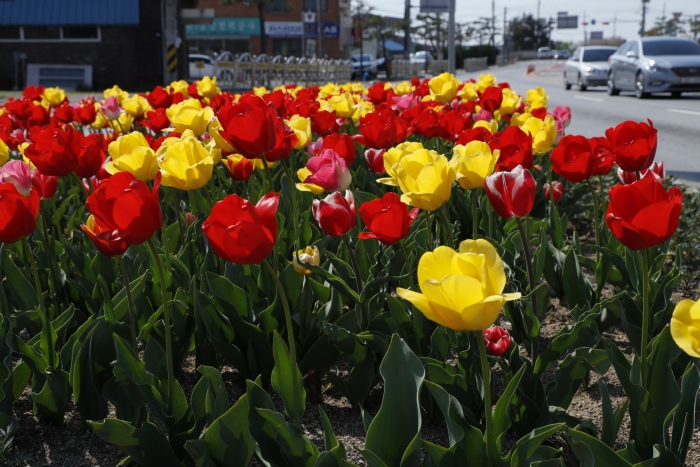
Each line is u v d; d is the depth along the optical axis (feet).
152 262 9.77
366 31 256.11
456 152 8.89
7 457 7.63
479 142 8.78
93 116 20.11
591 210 17.33
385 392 5.89
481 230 13.99
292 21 191.01
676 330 4.13
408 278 9.15
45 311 9.69
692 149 32.83
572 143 10.07
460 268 4.58
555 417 7.32
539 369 7.88
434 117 15.17
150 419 8.67
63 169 9.54
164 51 106.01
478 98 24.81
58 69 107.55
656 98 66.23
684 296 12.64
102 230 7.04
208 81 24.02
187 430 7.11
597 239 11.56
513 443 7.87
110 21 103.81
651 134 9.43
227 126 8.21
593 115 49.98
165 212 14.80
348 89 30.09
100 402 8.00
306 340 8.91
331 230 7.84
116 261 10.78
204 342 8.96
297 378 6.77
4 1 104.99
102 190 6.16
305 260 7.79
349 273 9.22
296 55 192.75
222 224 5.78
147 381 7.20
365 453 5.42
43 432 8.34
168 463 6.64
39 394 7.90
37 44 107.45
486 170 8.43
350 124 19.13
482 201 13.44
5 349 7.97
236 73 88.07
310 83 99.55
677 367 7.86
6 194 7.08
